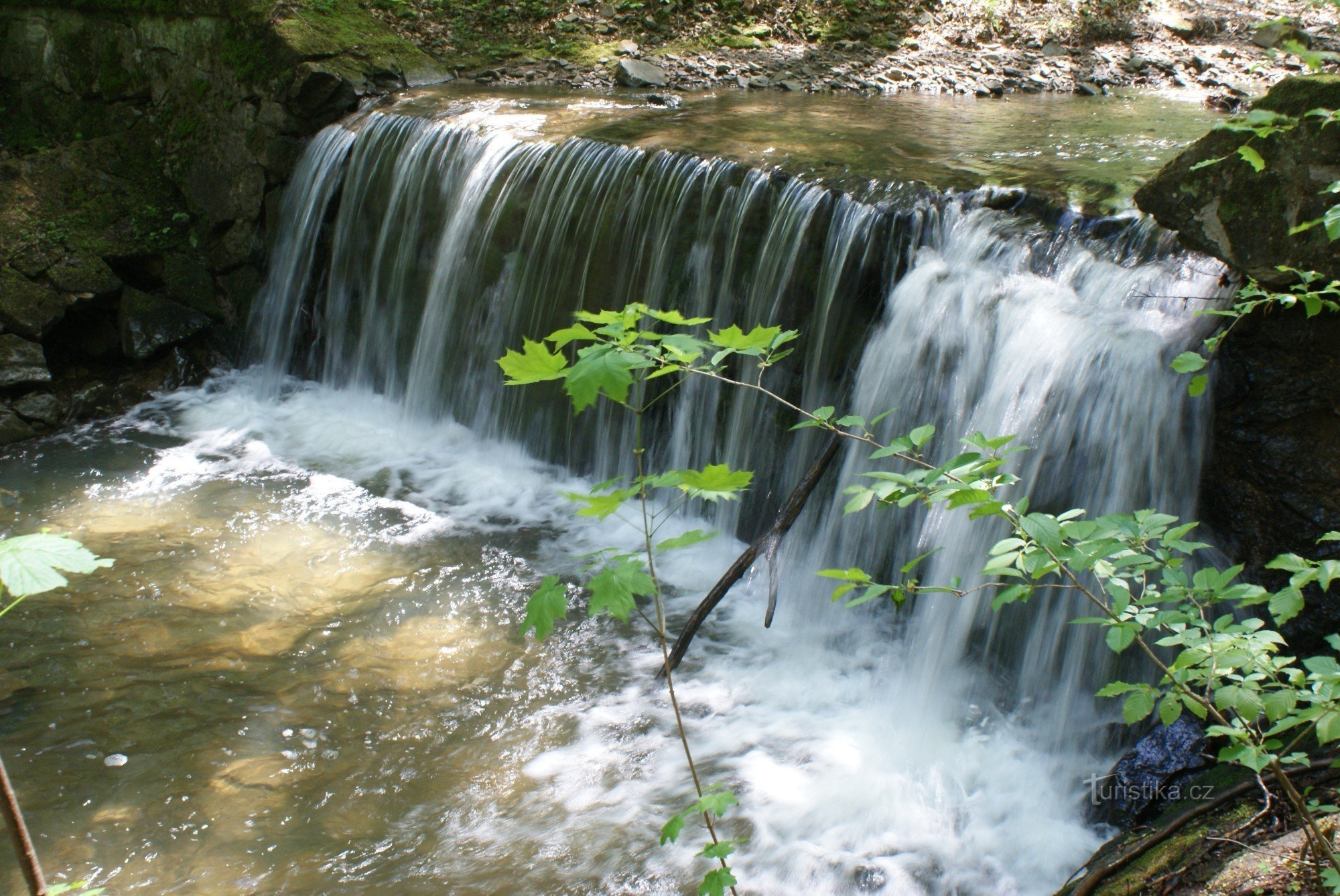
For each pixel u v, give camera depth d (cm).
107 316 793
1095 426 407
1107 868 297
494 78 854
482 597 510
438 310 688
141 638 473
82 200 806
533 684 448
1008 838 363
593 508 197
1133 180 511
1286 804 287
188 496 613
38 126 941
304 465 659
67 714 422
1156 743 364
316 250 761
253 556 544
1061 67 924
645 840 364
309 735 414
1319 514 363
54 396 724
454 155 679
